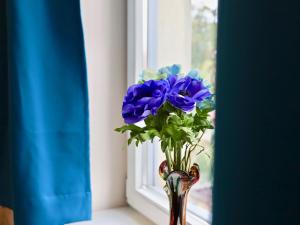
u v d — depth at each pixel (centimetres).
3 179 96
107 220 96
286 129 33
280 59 33
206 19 86
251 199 35
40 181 82
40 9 83
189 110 61
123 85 104
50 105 85
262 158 34
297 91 32
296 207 32
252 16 35
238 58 36
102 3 100
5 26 93
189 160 68
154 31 100
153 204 91
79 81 87
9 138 87
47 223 83
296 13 32
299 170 32
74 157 88
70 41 86
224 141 38
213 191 39
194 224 76
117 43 102
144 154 102
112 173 105
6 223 98
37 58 82
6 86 94
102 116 102
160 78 64
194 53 90
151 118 63
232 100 37
